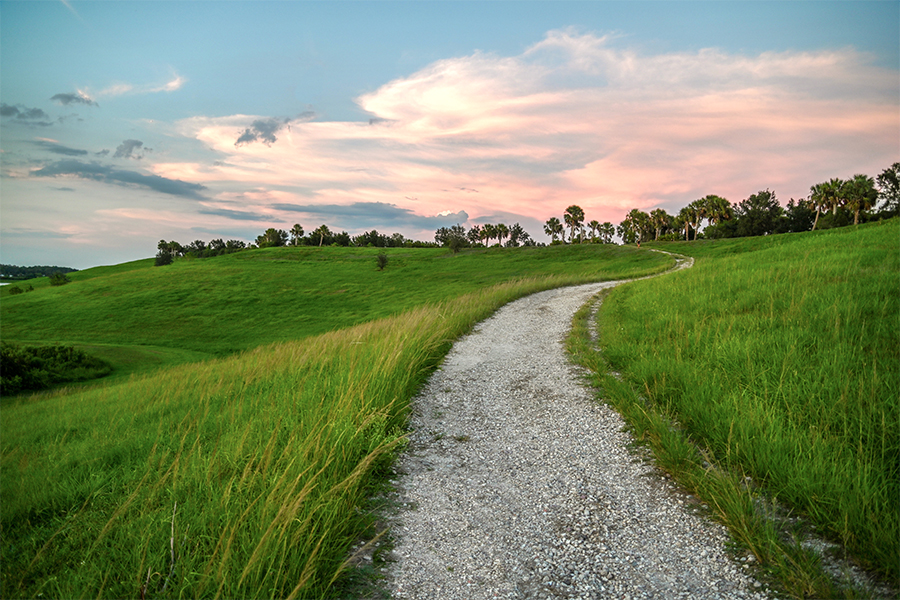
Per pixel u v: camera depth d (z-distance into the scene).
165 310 52.09
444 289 53.31
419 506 4.66
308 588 3.09
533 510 4.62
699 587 3.39
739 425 5.25
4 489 5.25
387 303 49.47
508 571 3.65
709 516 4.27
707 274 17.30
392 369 8.05
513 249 90.25
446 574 3.60
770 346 7.52
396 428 6.28
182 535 3.64
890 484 3.91
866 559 3.36
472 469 5.59
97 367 27.56
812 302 9.53
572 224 127.94
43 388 23.41
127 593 3.23
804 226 87.06
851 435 4.79
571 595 3.36
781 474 4.35
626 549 3.91
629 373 8.48
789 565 3.43
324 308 49.94
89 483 5.22
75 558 3.80
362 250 108.12
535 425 7.00
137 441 6.62
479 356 11.42
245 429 5.80
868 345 6.96
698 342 8.74
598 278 30.86
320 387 7.43
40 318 50.50
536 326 15.11
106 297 59.25
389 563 3.69
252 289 61.28
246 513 3.70
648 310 13.17
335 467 4.62
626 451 5.86
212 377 11.61
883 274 10.79
